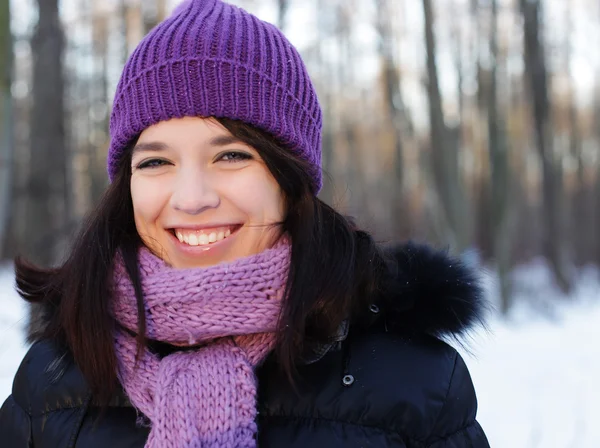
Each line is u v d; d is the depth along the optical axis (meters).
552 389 5.16
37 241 5.92
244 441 1.23
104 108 14.69
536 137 13.95
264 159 1.37
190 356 1.33
